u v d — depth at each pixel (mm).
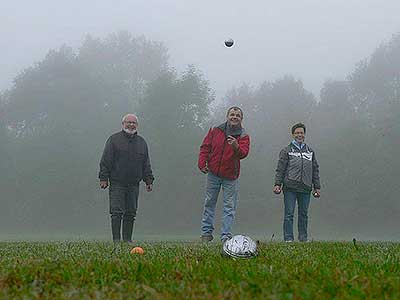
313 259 5906
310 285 3697
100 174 11586
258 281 3932
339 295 3408
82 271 4602
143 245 9680
